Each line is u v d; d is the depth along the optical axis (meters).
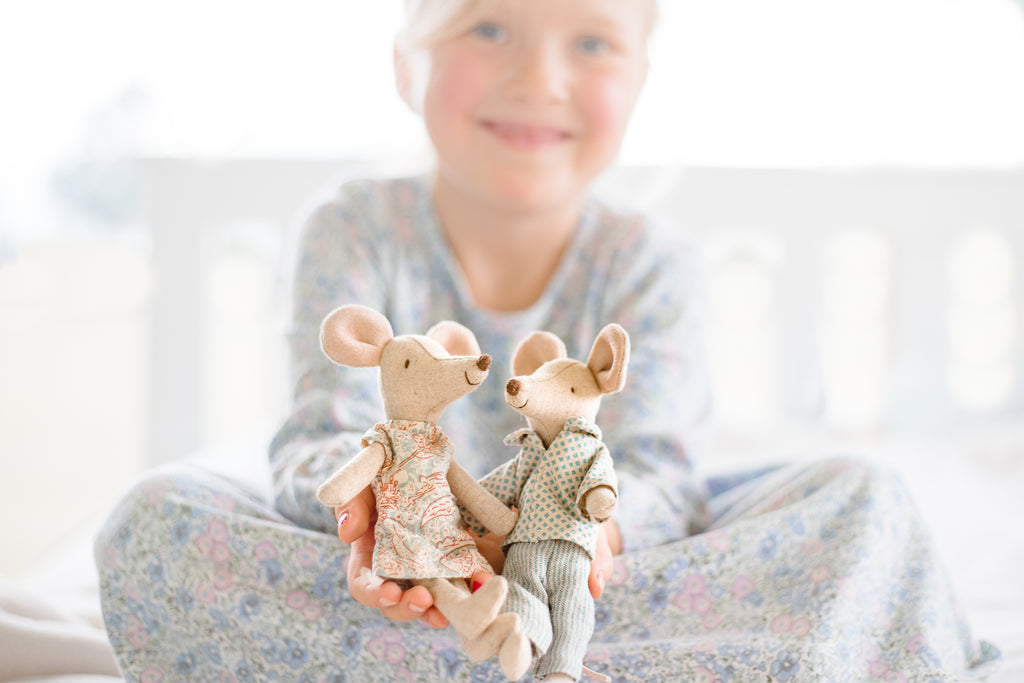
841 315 1.29
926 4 1.32
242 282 1.35
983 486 0.94
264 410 1.44
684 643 0.49
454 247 0.70
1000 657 0.55
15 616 0.55
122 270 2.50
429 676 0.48
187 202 1.23
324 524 0.52
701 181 1.25
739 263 1.30
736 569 0.52
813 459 0.57
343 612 0.49
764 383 1.31
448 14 0.61
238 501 0.53
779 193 1.26
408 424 0.45
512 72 0.61
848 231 1.27
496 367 0.68
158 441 1.25
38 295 2.45
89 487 1.57
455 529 0.44
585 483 0.44
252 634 0.49
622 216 0.72
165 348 1.24
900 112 1.35
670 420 0.63
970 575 0.72
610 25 0.62
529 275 0.70
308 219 0.69
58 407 2.05
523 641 0.40
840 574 0.51
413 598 0.42
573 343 0.69
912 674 0.50
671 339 0.67
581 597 0.44
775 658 0.48
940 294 1.28
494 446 0.67
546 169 0.63
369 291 0.66
